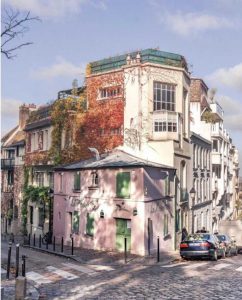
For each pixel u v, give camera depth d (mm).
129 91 32219
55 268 18094
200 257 22328
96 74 33938
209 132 44594
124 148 32031
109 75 33344
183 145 33406
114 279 14891
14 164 43219
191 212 35031
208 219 43438
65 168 30391
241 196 90875
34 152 38719
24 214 39125
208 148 43625
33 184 38812
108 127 33000
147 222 25453
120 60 33438
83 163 30641
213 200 48344
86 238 28016
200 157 40062
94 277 15695
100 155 32156
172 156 30609
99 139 33281
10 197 43562
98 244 27109
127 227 25984
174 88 33062
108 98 33281
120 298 11391
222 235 26656
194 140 37344
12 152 45844
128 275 15891
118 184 26516
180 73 33188
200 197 39625
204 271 17016
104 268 18422
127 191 26000
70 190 30047
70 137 34906
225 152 54719
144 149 31375
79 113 34562
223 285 13367
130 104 32094
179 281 14195
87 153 33812
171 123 31281
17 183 42406
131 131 31781
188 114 35125
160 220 27266
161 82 32375
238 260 23312
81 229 28641
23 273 13039
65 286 13609
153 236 26188
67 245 29359
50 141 36656
